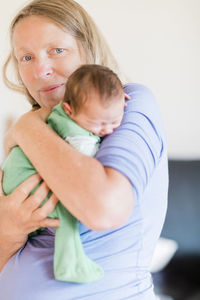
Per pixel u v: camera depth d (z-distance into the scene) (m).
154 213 1.04
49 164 0.90
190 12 2.65
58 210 0.97
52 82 1.14
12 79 2.22
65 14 1.12
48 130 0.97
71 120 0.99
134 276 1.00
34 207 0.97
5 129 2.27
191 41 2.69
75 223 0.97
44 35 1.10
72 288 0.96
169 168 2.63
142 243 1.02
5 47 2.26
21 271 1.02
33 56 1.14
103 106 0.92
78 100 0.94
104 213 0.84
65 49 1.12
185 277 2.36
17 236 1.04
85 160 0.87
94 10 2.66
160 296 2.21
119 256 0.98
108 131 0.94
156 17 2.69
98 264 0.96
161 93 2.79
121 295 0.97
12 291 1.01
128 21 2.70
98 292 0.95
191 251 2.42
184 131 2.81
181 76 2.75
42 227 1.09
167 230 2.48
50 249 1.03
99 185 0.84
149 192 1.00
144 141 0.94
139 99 1.02
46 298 0.96
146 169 0.92
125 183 0.86
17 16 1.16
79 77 0.95
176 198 2.54
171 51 2.72
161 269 2.37
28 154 0.95
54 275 0.97
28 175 1.02
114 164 0.87
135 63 2.75
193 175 2.59
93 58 1.20
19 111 2.36
